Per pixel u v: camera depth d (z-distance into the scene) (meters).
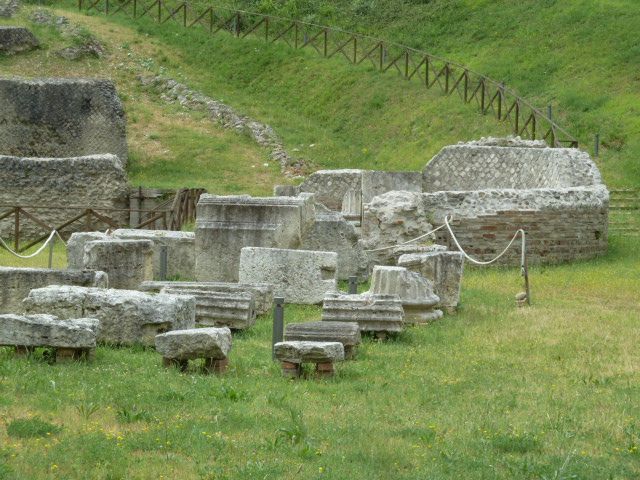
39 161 32.22
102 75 47.41
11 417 11.27
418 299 18.84
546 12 50.84
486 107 42.06
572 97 42.78
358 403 12.83
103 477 9.66
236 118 44.69
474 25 51.75
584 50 46.53
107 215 32.41
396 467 10.39
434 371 14.94
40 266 24.66
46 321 13.96
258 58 50.34
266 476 9.82
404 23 53.56
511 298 22.14
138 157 41.06
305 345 13.98
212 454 10.46
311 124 45.22
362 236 26.41
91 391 12.48
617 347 16.83
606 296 22.56
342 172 34.34
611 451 11.23
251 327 17.69
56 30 49.56
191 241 23.39
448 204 27.55
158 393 12.55
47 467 9.79
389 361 15.49
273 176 40.22
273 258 20.67
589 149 39.06
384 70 47.62
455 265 20.38
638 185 35.66
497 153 33.44
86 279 16.88
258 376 13.97
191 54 51.00
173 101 46.28
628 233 31.61
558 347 16.75
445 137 41.00
